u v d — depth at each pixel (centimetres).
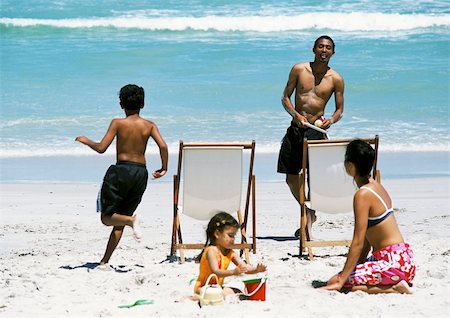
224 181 1680
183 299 1323
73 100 3978
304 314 1219
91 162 2972
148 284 1470
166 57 4800
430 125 3544
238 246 1667
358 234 1338
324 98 1911
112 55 4841
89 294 1391
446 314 1223
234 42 5106
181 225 2081
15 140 3281
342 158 1677
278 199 2373
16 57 4806
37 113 3731
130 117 1625
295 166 1923
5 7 5656
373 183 1366
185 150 1662
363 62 4684
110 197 1585
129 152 1612
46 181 2661
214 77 4384
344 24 5428
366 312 1232
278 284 1441
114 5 5759
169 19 5419
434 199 2352
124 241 1905
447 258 1630
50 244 1864
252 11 5634
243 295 1328
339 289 1356
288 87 1934
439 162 2941
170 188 2550
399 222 2052
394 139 3312
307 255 1736
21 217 2155
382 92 4125
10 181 2653
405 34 5275
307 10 5647
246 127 3478
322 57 1897
